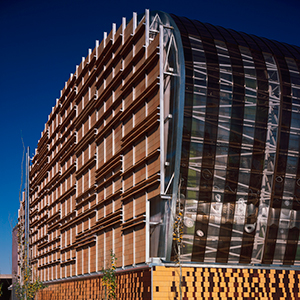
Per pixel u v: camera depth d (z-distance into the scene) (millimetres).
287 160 43938
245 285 42438
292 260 44688
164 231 40812
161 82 42438
